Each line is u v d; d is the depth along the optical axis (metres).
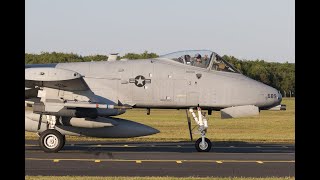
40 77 63.75
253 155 64.88
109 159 58.31
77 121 67.50
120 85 69.88
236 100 70.44
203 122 70.31
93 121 67.69
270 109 72.88
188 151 69.75
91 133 69.44
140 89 70.06
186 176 46.97
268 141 91.50
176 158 60.31
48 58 149.38
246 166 54.16
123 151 68.44
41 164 53.53
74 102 65.12
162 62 71.00
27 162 55.06
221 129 126.31
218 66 71.38
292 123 150.88
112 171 49.25
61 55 150.38
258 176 47.38
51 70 64.00
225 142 88.31
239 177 46.25
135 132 70.25
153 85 70.12
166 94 70.19
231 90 70.31
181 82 70.31
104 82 69.88
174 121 154.62
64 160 57.03
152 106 70.56
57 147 65.50
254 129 127.44
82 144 79.88
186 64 71.00
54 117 67.31
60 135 65.75
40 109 65.31
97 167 51.75
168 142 86.56
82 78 66.44
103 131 69.62
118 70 70.31
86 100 67.81
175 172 49.28
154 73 70.31
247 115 70.88
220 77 70.75
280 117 183.00
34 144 78.44
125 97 70.06
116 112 68.25
